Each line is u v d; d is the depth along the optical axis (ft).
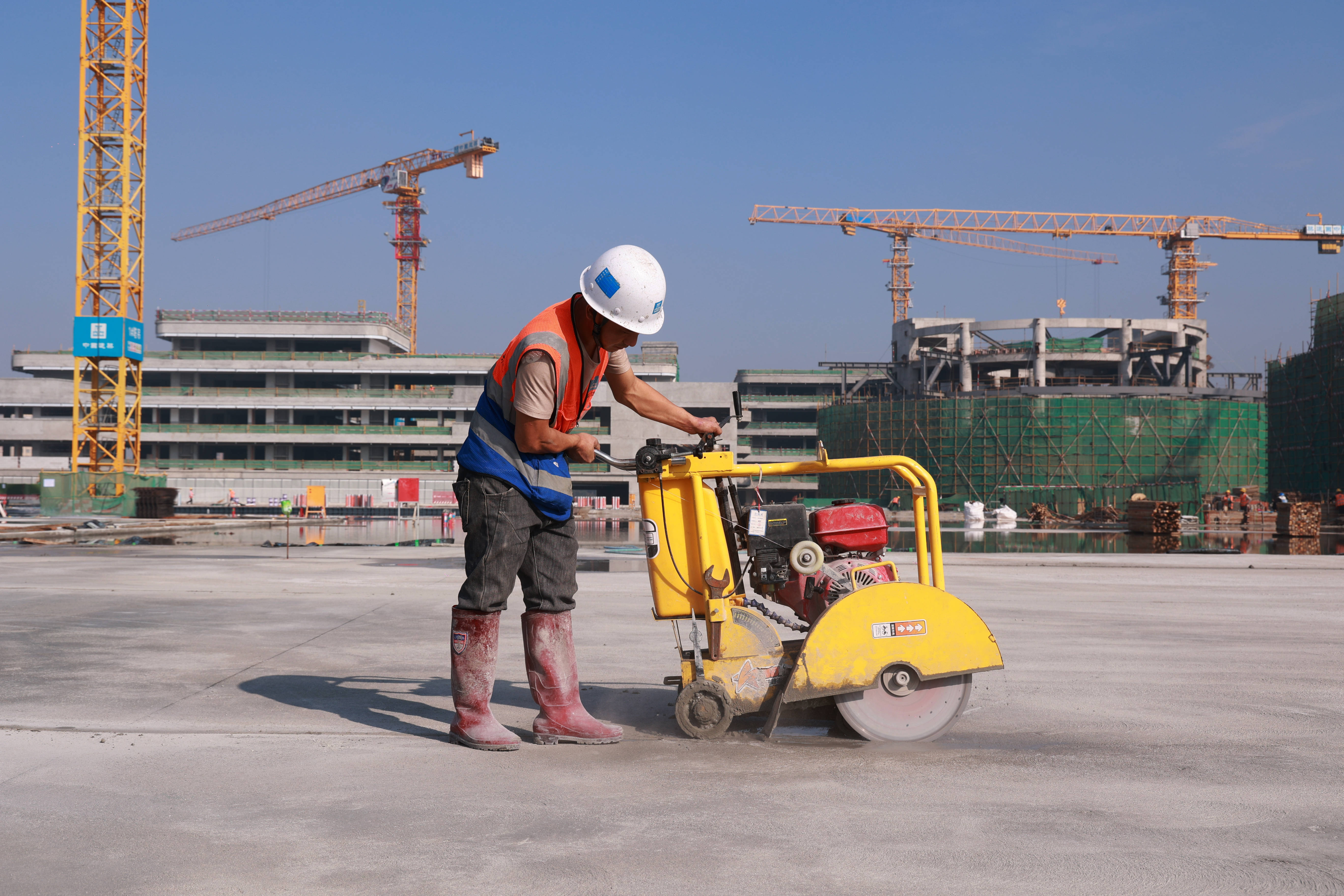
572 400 12.39
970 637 12.52
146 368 231.50
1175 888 7.46
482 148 355.77
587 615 25.25
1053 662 18.61
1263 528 116.06
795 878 7.60
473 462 12.26
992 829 8.82
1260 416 191.62
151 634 21.47
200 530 89.81
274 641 20.76
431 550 54.29
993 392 202.08
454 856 8.08
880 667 12.35
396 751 11.76
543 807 9.48
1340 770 11.05
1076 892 7.36
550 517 12.34
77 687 15.48
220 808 9.39
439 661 18.40
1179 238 303.89
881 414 204.23
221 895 7.24
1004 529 111.86
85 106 126.31
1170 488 184.03
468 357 237.25
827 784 10.34
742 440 263.90
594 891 7.32
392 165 374.02
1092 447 188.65
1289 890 7.44
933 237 330.95
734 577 13.05
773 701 12.69
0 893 7.25
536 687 12.57
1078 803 9.68
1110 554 59.41
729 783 10.39
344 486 214.07
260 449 234.79
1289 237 300.81
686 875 7.66
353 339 240.73
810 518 13.69
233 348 241.35
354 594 30.42
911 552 54.80
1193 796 9.96
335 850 8.24
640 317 12.07
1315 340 165.17
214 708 14.10
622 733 12.42
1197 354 212.84
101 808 9.38
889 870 7.78
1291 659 19.04
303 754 11.56
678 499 13.05
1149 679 16.93
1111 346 221.46
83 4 126.31
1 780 10.30
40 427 226.38
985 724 13.43
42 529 77.41
